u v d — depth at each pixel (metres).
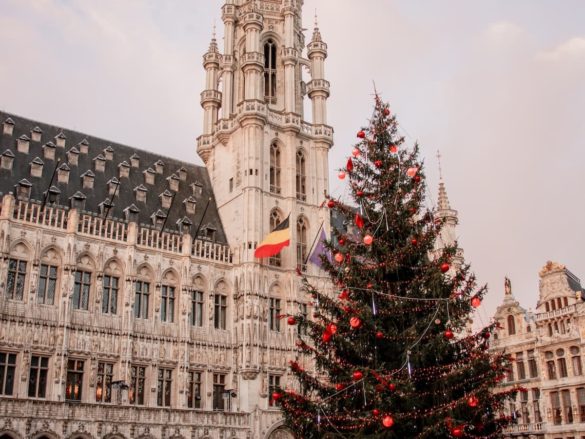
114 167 65.62
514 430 60.88
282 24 76.06
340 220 72.44
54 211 56.31
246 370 58.72
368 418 28.59
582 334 58.28
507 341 65.12
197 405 57.81
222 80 73.62
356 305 31.08
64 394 50.91
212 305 61.22
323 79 75.25
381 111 36.06
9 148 59.59
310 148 72.00
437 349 29.72
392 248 32.88
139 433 51.09
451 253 32.03
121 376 53.91
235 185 67.44
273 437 58.38
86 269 55.41
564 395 59.00
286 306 63.53
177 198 67.50
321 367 34.62
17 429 45.75
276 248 59.09
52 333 51.78
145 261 58.62
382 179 34.06
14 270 51.94
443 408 27.84
